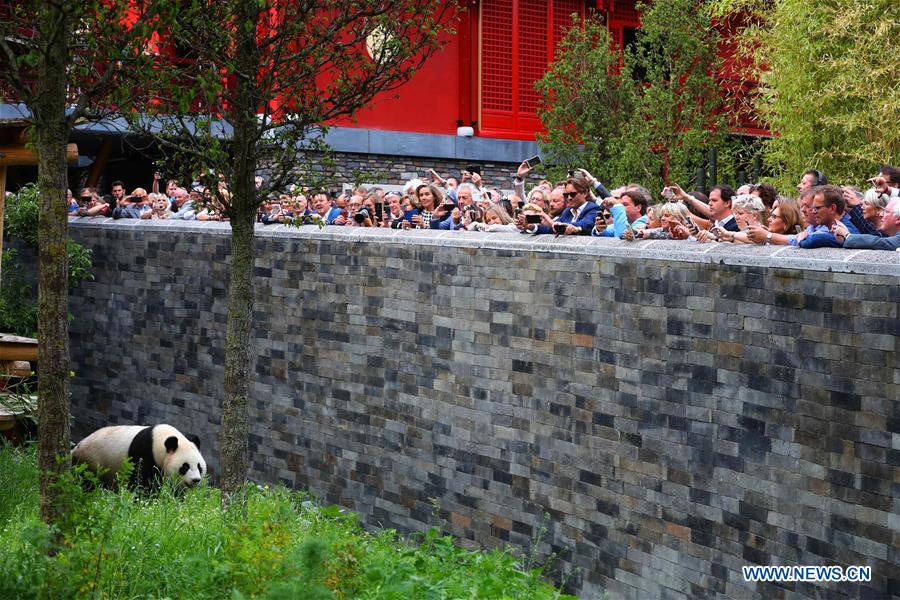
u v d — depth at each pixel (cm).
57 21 808
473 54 2462
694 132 2267
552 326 1190
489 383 1270
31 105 828
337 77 1135
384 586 818
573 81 2406
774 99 1880
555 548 1184
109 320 1922
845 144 1753
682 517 1041
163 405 1820
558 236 1198
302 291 1554
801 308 930
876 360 872
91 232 1956
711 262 1012
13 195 1983
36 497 1150
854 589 886
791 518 938
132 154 2517
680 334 1045
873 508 873
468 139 2416
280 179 1103
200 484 1364
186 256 1772
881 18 1706
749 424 977
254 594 752
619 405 1109
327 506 1516
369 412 1448
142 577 803
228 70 972
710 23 2402
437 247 1343
